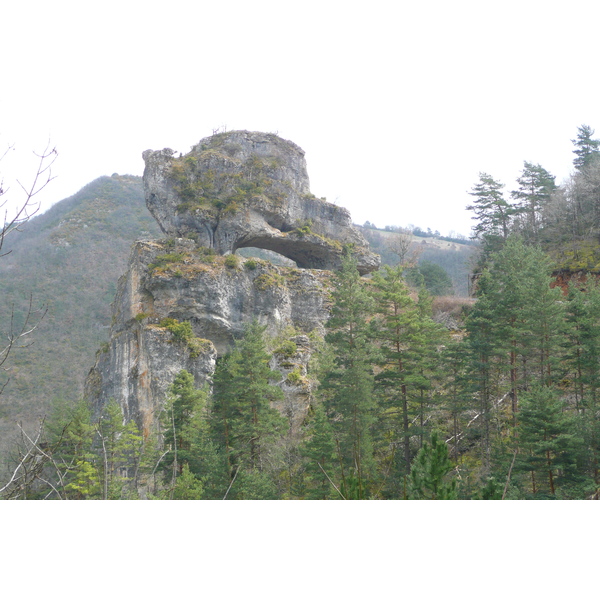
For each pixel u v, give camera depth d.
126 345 54.50
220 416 39.06
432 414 40.72
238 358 42.06
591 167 72.19
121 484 28.58
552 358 34.38
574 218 70.44
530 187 78.12
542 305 34.53
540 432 27.81
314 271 65.38
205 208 62.41
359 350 35.44
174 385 39.47
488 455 35.12
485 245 75.44
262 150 70.12
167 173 63.75
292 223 67.44
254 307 58.50
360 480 16.31
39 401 63.19
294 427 44.28
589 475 27.83
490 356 36.94
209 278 55.41
